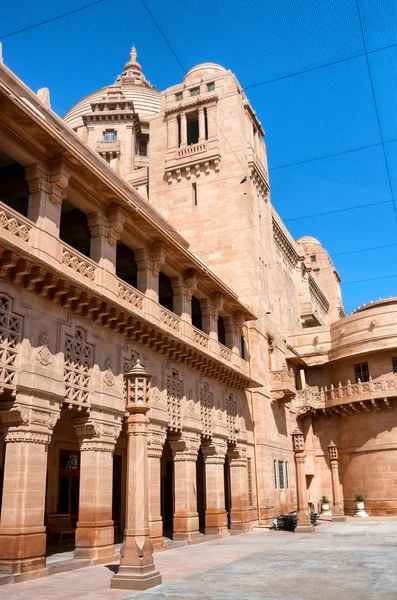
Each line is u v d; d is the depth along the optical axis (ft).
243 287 107.34
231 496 91.20
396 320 122.62
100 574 44.78
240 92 124.77
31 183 51.67
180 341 70.54
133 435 42.96
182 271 79.15
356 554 56.44
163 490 97.40
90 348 56.08
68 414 65.57
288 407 125.18
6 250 43.70
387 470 116.57
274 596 34.55
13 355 45.29
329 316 232.12
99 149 186.19
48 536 65.98
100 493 53.52
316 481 130.93
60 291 50.24
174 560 54.13
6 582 40.16
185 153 120.98
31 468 44.96
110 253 61.11
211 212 114.73
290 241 160.97
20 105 45.44
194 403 78.28
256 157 125.18
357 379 128.36
